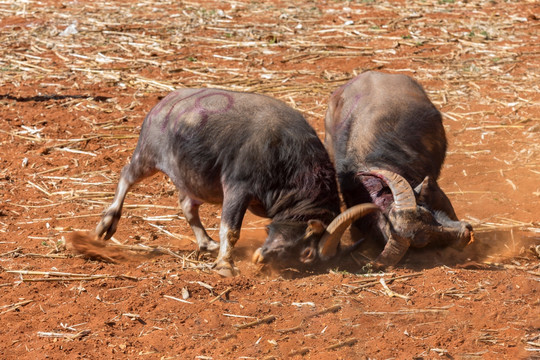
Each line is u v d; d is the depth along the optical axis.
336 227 11.50
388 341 9.88
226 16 32.19
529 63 25.70
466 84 23.66
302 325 10.30
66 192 16.17
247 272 12.30
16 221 14.68
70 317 10.69
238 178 12.04
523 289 11.21
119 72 25.09
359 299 10.97
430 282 11.45
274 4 34.38
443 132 14.36
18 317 10.72
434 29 30.14
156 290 11.39
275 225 11.85
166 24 30.97
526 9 33.06
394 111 13.63
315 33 29.81
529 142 18.91
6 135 19.58
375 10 33.25
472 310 10.61
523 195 15.88
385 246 11.89
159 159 13.14
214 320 10.47
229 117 12.26
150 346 9.91
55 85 23.80
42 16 32.28
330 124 15.32
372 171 12.27
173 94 13.43
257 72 25.17
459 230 11.77
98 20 31.48
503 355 9.52
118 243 13.61
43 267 12.39
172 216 15.01
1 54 26.89
